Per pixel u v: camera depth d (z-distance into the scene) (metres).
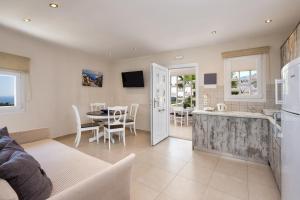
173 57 4.24
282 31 2.91
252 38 3.23
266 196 1.82
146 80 4.84
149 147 3.46
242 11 2.23
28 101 3.42
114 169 1.19
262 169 2.46
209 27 2.77
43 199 1.07
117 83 5.47
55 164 1.64
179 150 3.27
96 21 2.54
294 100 1.12
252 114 2.80
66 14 2.31
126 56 4.90
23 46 3.27
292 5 2.07
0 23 2.62
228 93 3.49
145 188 1.98
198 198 1.79
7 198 0.72
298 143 1.07
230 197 1.81
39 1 1.99
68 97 4.25
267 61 3.10
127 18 2.44
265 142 2.58
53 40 3.44
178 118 6.18
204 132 3.15
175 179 2.18
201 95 3.81
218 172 2.37
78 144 3.55
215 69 3.64
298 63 1.06
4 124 3.08
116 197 1.22
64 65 4.12
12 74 3.18
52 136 3.89
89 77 4.80
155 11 2.23
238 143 2.82
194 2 2.02
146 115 4.91
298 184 1.07
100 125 3.90
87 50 4.23
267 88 3.11
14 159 1.03
